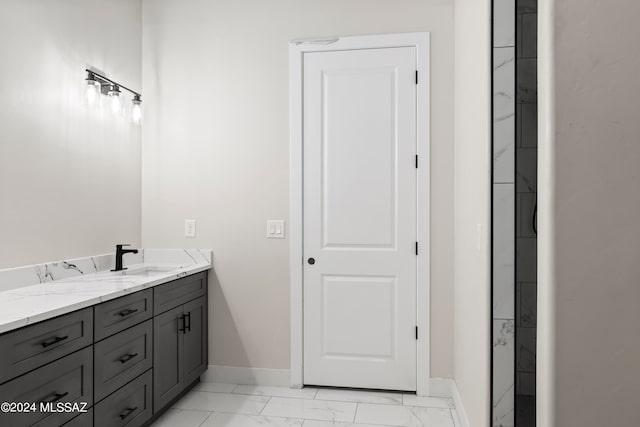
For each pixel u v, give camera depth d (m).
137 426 2.27
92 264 2.68
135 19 3.14
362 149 2.98
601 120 1.21
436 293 2.89
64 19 2.48
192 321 2.90
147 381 2.36
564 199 1.22
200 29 3.14
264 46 3.08
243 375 3.11
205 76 3.14
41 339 1.65
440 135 2.88
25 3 2.22
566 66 1.21
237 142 3.11
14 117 2.17
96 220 2.75
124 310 2.16
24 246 2.23
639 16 1.20
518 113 2.15
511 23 1.88
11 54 2.15
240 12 3.10
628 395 1.21
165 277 2.52
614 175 1.21
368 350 2.99
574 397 1.22
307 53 3.04
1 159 2.10
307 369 3.05
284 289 3.07
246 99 3.10
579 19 1.21
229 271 3.12
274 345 3.08
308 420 2.56
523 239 2.27
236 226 3.12
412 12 2.91
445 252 2.88
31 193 2.27
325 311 3.04
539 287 1.29
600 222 1.21
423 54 2.89
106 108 2.84
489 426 1.89
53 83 2.41
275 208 3.07
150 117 3.18
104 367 2.01
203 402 2.80
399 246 2.95
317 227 3.03
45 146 2.36
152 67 3.18
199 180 3.15
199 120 3.15
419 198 2.90
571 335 1.22
